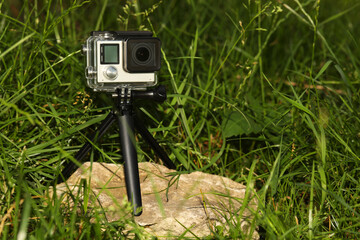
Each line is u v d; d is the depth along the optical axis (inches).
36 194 26.5
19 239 21.7
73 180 27.6
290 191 29.0
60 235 23.2
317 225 26.0
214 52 43.9
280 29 46.3
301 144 31.0
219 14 46.3
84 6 40.9
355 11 47.6
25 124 30.6
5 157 28.1
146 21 39.3
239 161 32.6
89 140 27.1
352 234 26.1
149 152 32.5
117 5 42.7
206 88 34.0
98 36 25.1
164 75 34.6
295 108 32.1
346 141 30.8
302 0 39.3
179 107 32.0
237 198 26.2
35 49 32.8
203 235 25.3
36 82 32.0
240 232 24.6
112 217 25.1
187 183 28.3
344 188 29.0
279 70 43.4
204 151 33.8
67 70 34.6
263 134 31.9
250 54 41.8
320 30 43.7
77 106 32.0
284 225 25.4
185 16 48.6
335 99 36.1
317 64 44.4
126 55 24.9
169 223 25.3
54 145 29.9
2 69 34.3
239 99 36.1
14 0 40.0
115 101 26.5
